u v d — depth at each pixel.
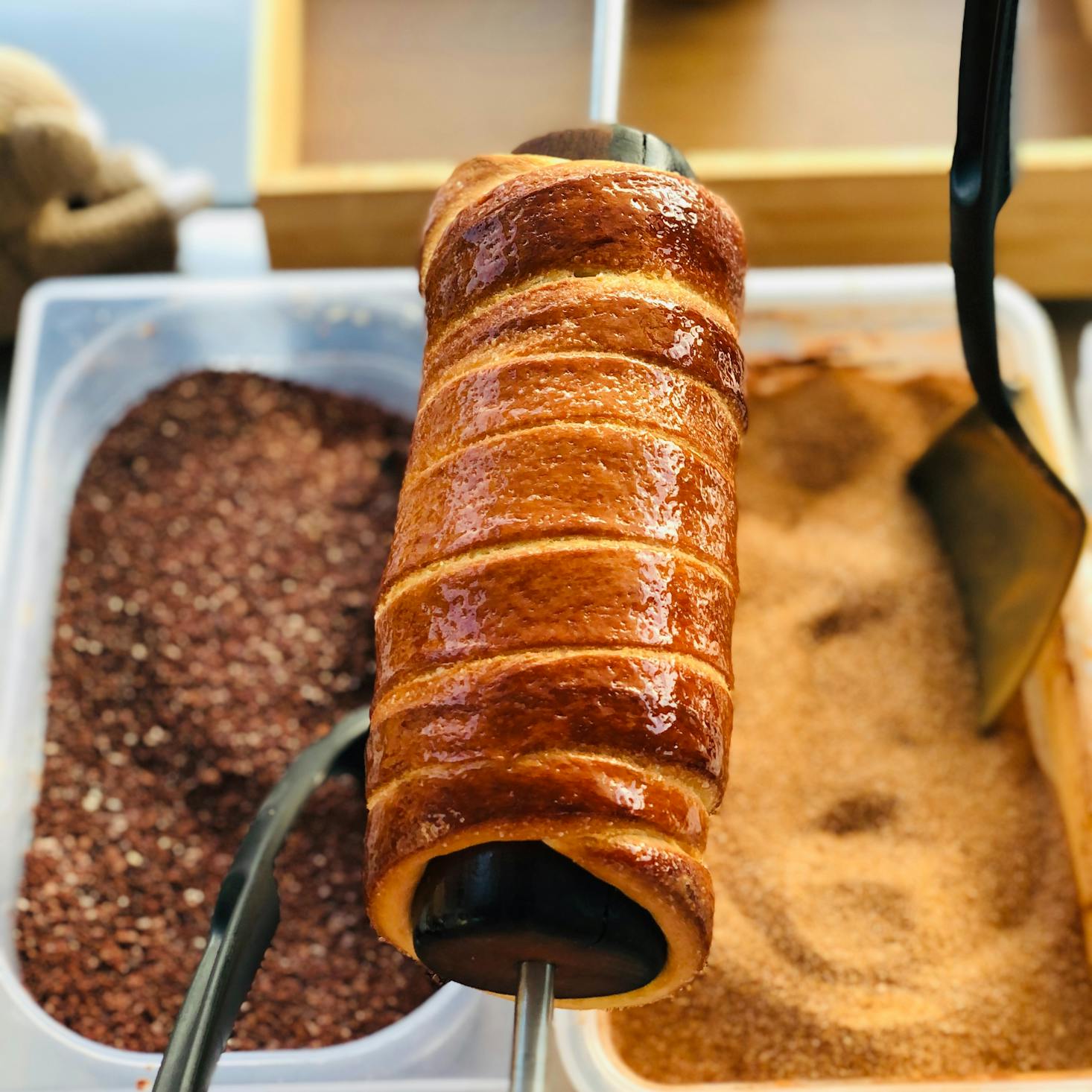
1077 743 0.87
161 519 1.06
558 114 1.24
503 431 0.59
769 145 1.21
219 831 0.91
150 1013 0.84
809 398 1.06
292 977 0.84
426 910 0.58
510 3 1.31
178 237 1.27
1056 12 1.25
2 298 1.19
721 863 0.87
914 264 1.17
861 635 0.97
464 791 0.56
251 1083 0.79
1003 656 0.90
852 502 1.03
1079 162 1.07
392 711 0.58
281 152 1.17
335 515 1.07
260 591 1.02
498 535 0.57
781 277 1.06
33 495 1.01
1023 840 0.88
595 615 0.57
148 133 1.43
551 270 0.60
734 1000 0.83
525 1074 0.58
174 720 0.95
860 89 1.23
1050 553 0.84
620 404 0.58
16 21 1.49
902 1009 0.83
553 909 0.57
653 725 0.56
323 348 1.13
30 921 0.86
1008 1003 0.83
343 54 1.28
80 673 0.97
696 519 0.58
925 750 0.92
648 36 1.27
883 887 0.86
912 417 1.05
